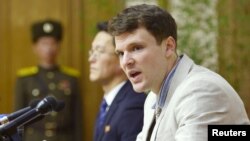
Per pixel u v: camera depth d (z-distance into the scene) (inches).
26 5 423.8
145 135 169.8
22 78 387.2
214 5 360.2
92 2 412.5
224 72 357.4
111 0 402.0
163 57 156.7
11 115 146.6
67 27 420.5
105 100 236.1
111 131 219.6
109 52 235.9
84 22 417.7
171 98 156.5
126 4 397.1
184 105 149.6
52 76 389.4
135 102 218.7
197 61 346.6
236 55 362.3
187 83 152.8
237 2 368.2
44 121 366.9
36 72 389.4
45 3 422.3
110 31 156.1
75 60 418.3
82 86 418.0
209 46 353.7
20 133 145.8
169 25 156.6
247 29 365.7
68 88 387.2
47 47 391.2
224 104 148.7
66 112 376.8
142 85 155.9
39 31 392.5
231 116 149.4
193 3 356.8
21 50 424.8
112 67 234.7
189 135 144.3
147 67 154.0
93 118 420.2
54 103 147.4
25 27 424.5
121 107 221.0
